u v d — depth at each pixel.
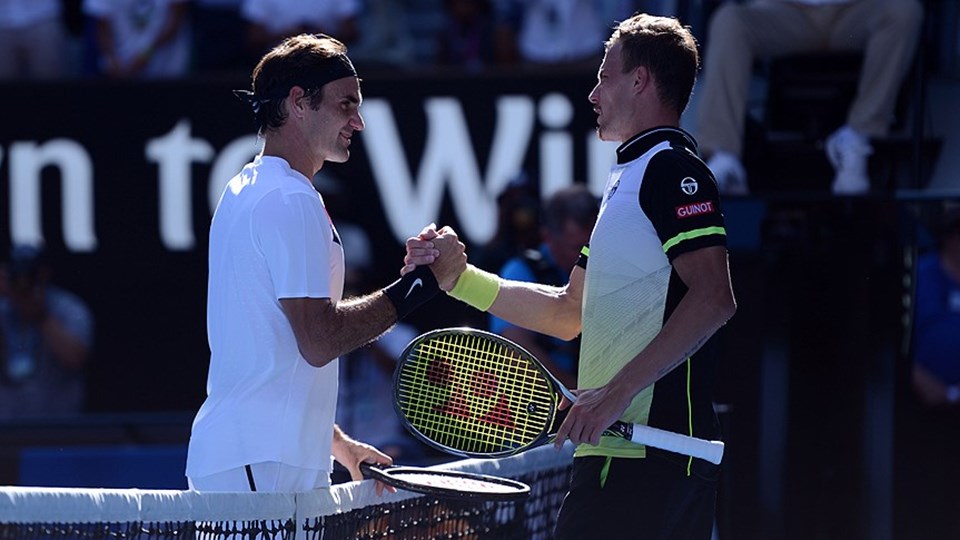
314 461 11.21
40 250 27.05
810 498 16.81
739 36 18.38
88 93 27.09
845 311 16.77
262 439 10.92
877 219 16.67
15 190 27.05
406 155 26.95
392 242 26.95
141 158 27.08
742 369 16.86
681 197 10.84
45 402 26.70
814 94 19.22
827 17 18.33
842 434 16.78
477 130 26.95
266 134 11.63
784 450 16.83
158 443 25.39
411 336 24.42
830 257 16.75
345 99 11.55
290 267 10.91
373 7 29.23
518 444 11.55
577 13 29.64
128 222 27.08
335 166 26.89
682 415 11.05
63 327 26.91
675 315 10.65
